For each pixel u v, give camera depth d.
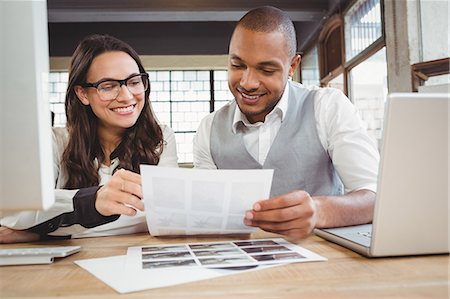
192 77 6.86
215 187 0.81
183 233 0.89
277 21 1.17
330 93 1.43
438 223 0.65
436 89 1.03
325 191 1.44
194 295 0.48
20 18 0.45
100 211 0.86
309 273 0.57
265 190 0.82
